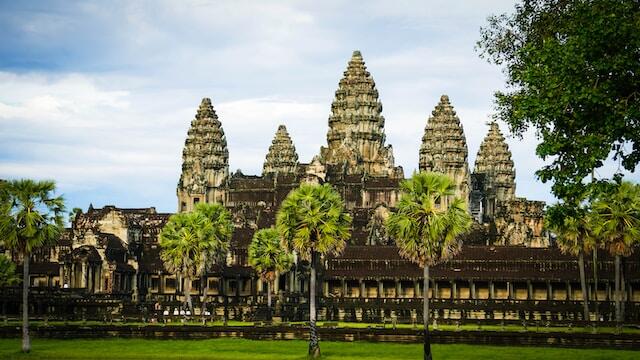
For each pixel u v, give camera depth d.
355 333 122.81
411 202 103.12
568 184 62.47
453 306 194.75
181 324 146.50
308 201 114.88
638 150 61.81
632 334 111.69
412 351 111.25
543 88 63.91
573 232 157.75
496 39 83.00
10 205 112.00
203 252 171.50
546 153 62.78
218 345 117.94
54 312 175.25
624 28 60.75
